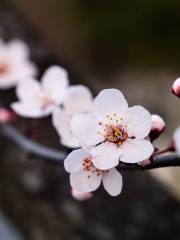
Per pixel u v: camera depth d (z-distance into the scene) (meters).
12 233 0.37
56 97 0.24
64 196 0.37
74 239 0.35
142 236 0.34
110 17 0.62
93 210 0.36
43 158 0.24
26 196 0.37
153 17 0.61
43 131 0.39
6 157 0.39
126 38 0.62
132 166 0.17
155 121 0.19
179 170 0.43
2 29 0.46
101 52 0.62
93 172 0.17
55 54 0.45
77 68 0.48
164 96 0.57
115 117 0.18
